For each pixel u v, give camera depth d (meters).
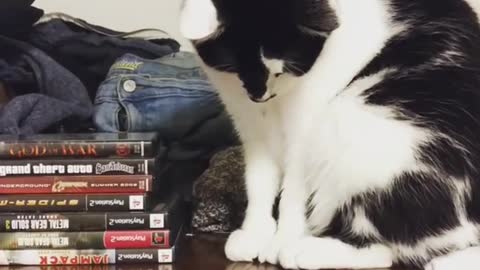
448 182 0.96
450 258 0.93
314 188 1.05
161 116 1.29
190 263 1.00
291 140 1.06
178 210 1.08
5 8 1.31
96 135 1.07
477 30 1.06
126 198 0.96
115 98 1.29
